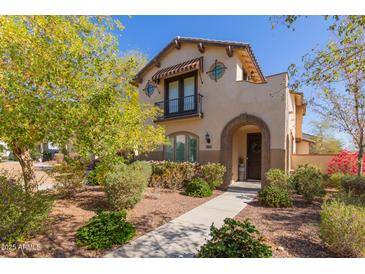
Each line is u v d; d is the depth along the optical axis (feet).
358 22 16.11
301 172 29.78
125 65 20.15
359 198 19.81
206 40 41.39
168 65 49.08
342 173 39.50
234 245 11.73
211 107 41.24
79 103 14.25
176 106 46.88
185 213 23.07
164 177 36.35
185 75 45.78
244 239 11.93
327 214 14.37
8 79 12.27
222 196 32.30
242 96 37.70
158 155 48.11
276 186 29.17
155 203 26.71
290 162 44.78
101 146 16.05
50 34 15.24
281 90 33.91
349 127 36.60
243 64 42.47
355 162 40.29
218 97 40.47
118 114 17.53
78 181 29.14
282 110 33.73
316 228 18.21
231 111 38.73
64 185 28.37
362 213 13.67
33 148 15.57
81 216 20.84
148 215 21.97
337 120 38.17
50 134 13.42
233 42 38.11
